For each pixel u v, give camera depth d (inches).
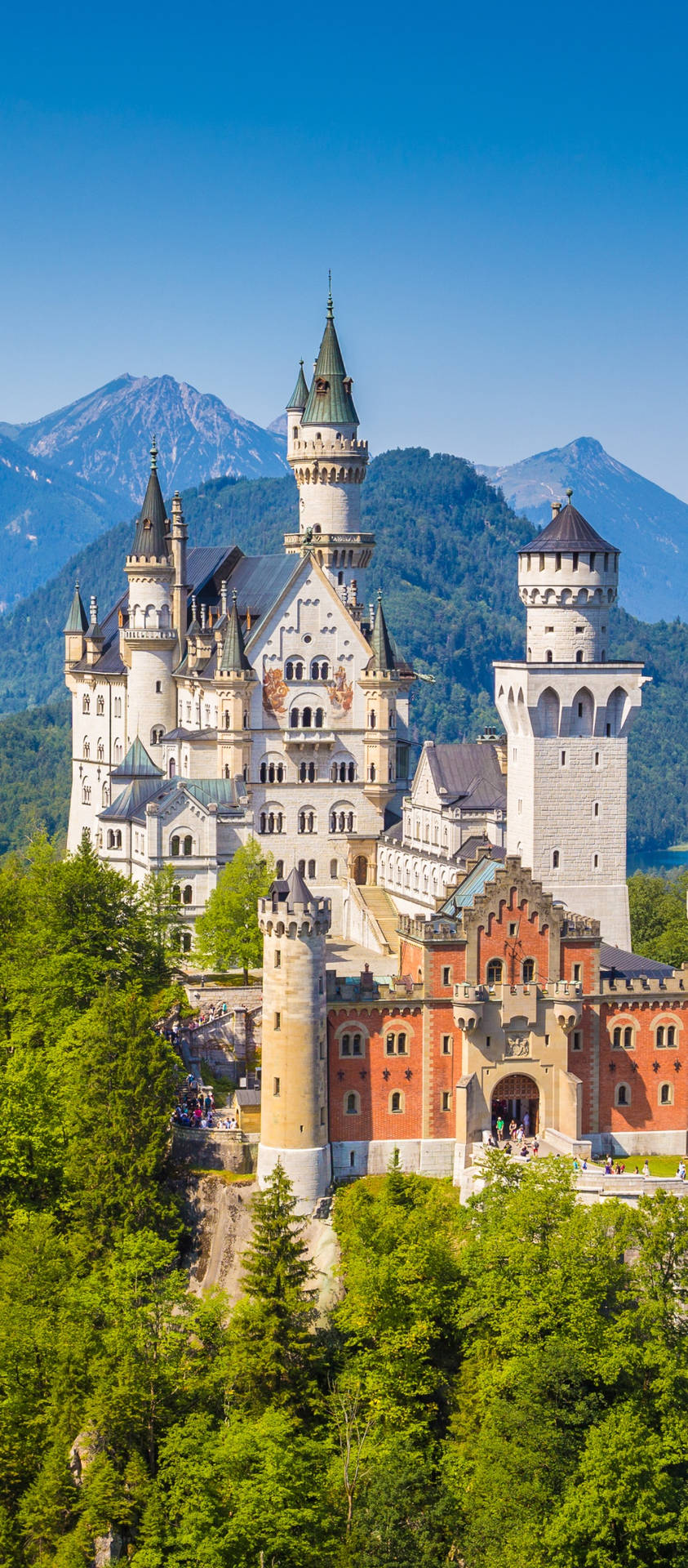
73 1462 5369.1
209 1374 5462.6
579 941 6461.6
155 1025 7071.9
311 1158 6210.6
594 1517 4940.9
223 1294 5718.5
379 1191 6107.3
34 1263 5836.6
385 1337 5556.1
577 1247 5506.9
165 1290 5590.6
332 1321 5782.5
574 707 7362.2
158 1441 5300.2
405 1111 6373.0
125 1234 6003.9
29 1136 6304.1
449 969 6368.1
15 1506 5403.5
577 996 6397.6
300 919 6146.7
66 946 7244.1
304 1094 6200.8
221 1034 7116.1
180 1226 6205.7
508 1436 5216.5
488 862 6825.8
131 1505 5108.3
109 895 7460.6
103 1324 5654.5
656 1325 5428.2
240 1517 4953.3
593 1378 5339.6
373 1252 5703.7
